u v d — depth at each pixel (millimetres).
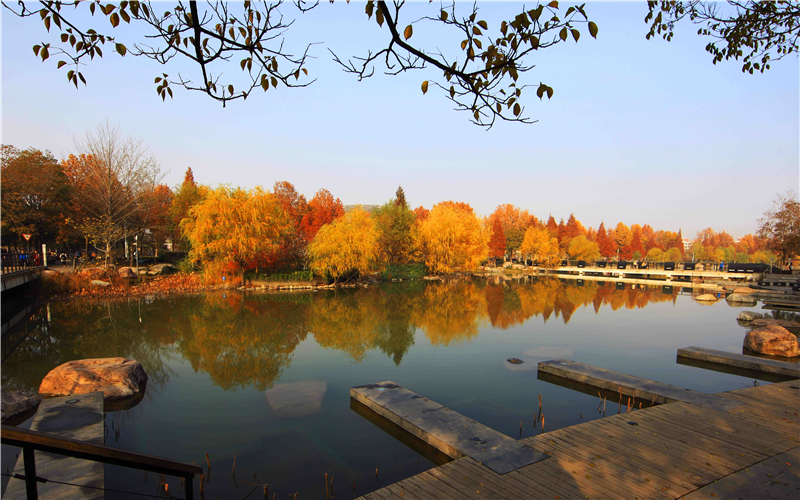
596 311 23188
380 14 3180
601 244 78250
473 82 3402
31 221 33906
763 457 5863
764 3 5949
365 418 8555
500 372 11883
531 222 82938
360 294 28766
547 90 3289
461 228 42969
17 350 14039
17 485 5352
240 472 6629
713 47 6512
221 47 3389
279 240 32656
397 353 14078
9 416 8109
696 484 5160
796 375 10789
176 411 9078
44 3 3176
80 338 15719
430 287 34844
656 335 17031
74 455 2199
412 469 6633
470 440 6664
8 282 19125
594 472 5480
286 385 10789
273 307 22812
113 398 9680
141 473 6418
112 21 3307
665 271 46750
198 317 19781
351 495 5992
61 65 3455
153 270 34969
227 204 28984
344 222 33625
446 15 3225
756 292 28062
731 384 10773
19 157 34031
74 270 27828
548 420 8531
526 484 5199
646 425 7031
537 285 38125
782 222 41719
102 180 31969
